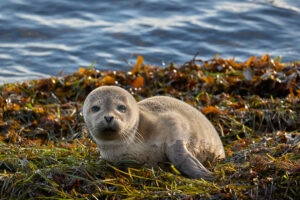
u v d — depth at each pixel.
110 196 9.47
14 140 13.22
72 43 24.56
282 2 30.00
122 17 27.77
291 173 9.15
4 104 15.84
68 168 10.41
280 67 19.19
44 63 22.59
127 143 10.38
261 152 10.94
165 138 10.43
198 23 26.88
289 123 14.19
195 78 18.17
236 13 28.19
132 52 23.69
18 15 27.41
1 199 9.65
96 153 11.67
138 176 9.76
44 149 11.62
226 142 13.67
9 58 22.88
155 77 18.55
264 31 26.02
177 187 9.27
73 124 14.66
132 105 10.42
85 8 28.75
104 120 9.81
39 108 15.40
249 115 14.69
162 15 28.12
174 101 11.70
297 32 25.95
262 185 9.02
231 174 9.70
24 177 10.04
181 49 24.16
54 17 27.52
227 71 19.16
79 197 9.52
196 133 10.86
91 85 17.66
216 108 14.91
